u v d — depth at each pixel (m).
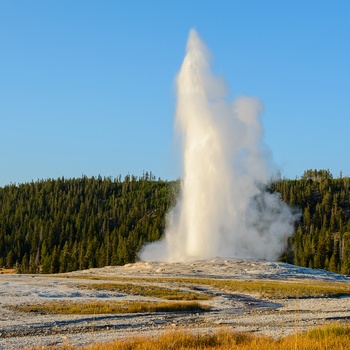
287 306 46.84
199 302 47.53
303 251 138.88
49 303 41.91
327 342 22.86
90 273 90.38
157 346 22.80
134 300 46.31
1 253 172.00
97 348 22.44
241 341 24.83
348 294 59.88
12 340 26.69
